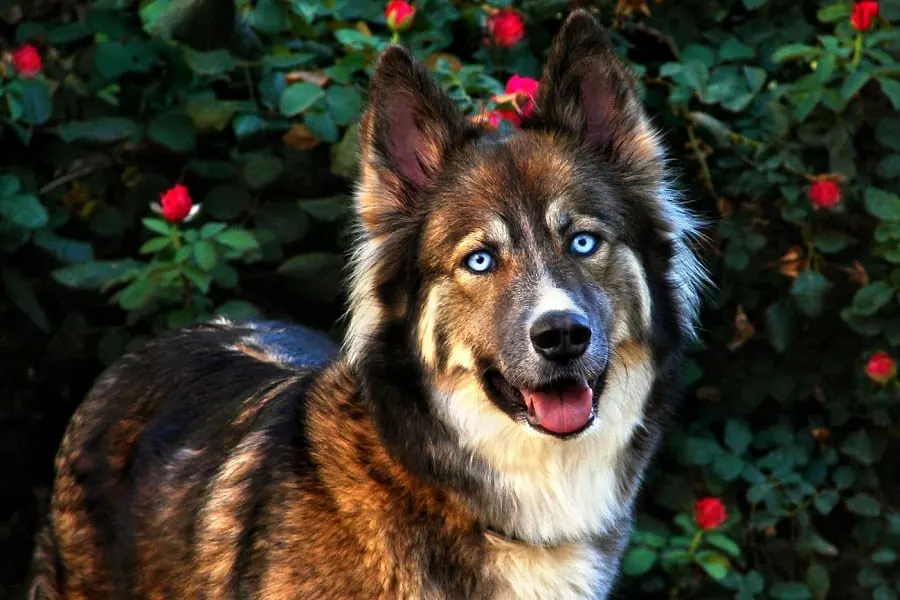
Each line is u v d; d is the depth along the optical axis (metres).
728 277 6.97
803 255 6.89
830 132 6.71
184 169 6.59
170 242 6.20
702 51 7.00
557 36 4.96
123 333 6.48
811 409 7.20
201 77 6.56
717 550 6.74
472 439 4.61
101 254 6.69
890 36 6.54
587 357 4.44
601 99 4.98
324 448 4.59
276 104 6.40
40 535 5.66
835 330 7.02
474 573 4.59
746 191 6.79
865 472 6.98
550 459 4.64
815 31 7.15
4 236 6.03
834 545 7.18
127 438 5.36
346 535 4.47
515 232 4.61
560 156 4.79
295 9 6.55
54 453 6.82
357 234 5.01
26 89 6.10
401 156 4.88
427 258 4.71
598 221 4.68
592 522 4.73
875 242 6.75
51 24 6.60
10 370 6.62
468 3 6.97
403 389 4.64
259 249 6.33
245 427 4.92
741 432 6.87
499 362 4.52
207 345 5.57
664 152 5.02
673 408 5.00
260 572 4.49
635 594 6.88
